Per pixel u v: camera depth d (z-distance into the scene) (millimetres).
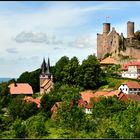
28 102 189125
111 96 183500
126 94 195500
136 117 160250
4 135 152250
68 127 158125
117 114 164750
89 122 157375
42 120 167625
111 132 144625
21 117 180875
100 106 171000
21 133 150625
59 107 172250
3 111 194375
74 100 185500
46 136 150500
